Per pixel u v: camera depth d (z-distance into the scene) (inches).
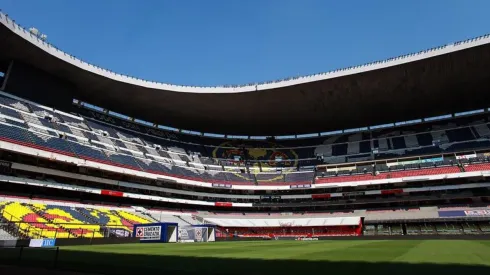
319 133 2529.5
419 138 2122.3
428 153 1956.2
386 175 1920.5
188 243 1170.6
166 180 1850.4
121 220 1507.1
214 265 414.0
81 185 1568.7
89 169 1605.6
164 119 2268.7
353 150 2261.3
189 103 1993.1
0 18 1253.7
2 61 1563.7
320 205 2046.0
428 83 1695.4
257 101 1939.0
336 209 2041.1
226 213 2106.3
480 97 1875.0
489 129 1950.1
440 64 1513.3
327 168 2181.3
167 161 2064.5
